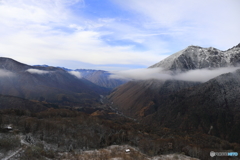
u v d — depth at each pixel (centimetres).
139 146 5928
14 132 5097
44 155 3972
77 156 4341
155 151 5591
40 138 5238
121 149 5369
